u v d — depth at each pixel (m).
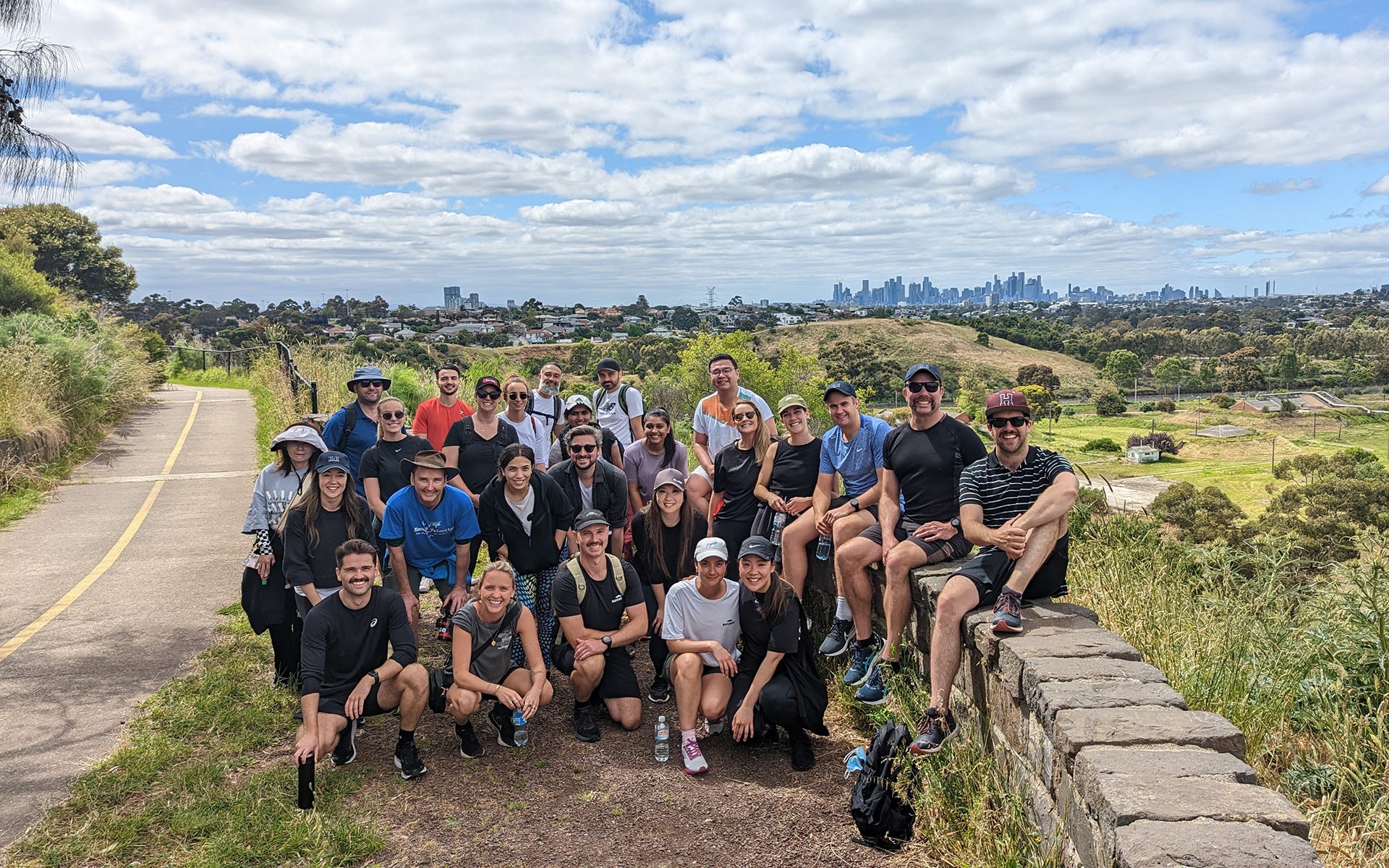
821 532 5.77
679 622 5.04
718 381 7.14
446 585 5.80
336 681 4.48
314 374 19.25
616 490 6.14
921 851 3.79
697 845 3.90
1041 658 3.65
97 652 6.13
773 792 4.40
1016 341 192.88
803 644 4.82
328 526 5.11
